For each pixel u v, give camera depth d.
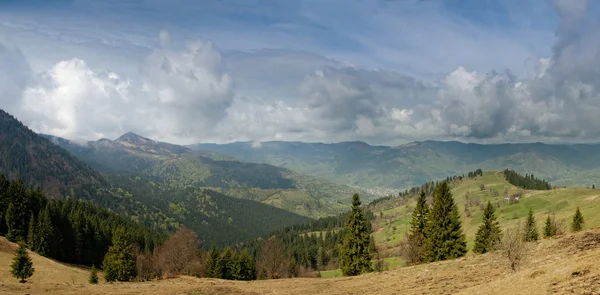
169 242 114.12
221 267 104.88
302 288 56.53
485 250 77.75
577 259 32.28
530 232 78.00
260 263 127.94
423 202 83.44
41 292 47.06
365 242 75.25
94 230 142.50
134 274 91.50
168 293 49.72
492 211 79.44
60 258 121.56
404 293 41.62
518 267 41.19
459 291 37.03
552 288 25.48
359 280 58.97
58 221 126.44
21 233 116.81
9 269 71.38
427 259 76.06
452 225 74.38
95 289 52.22
